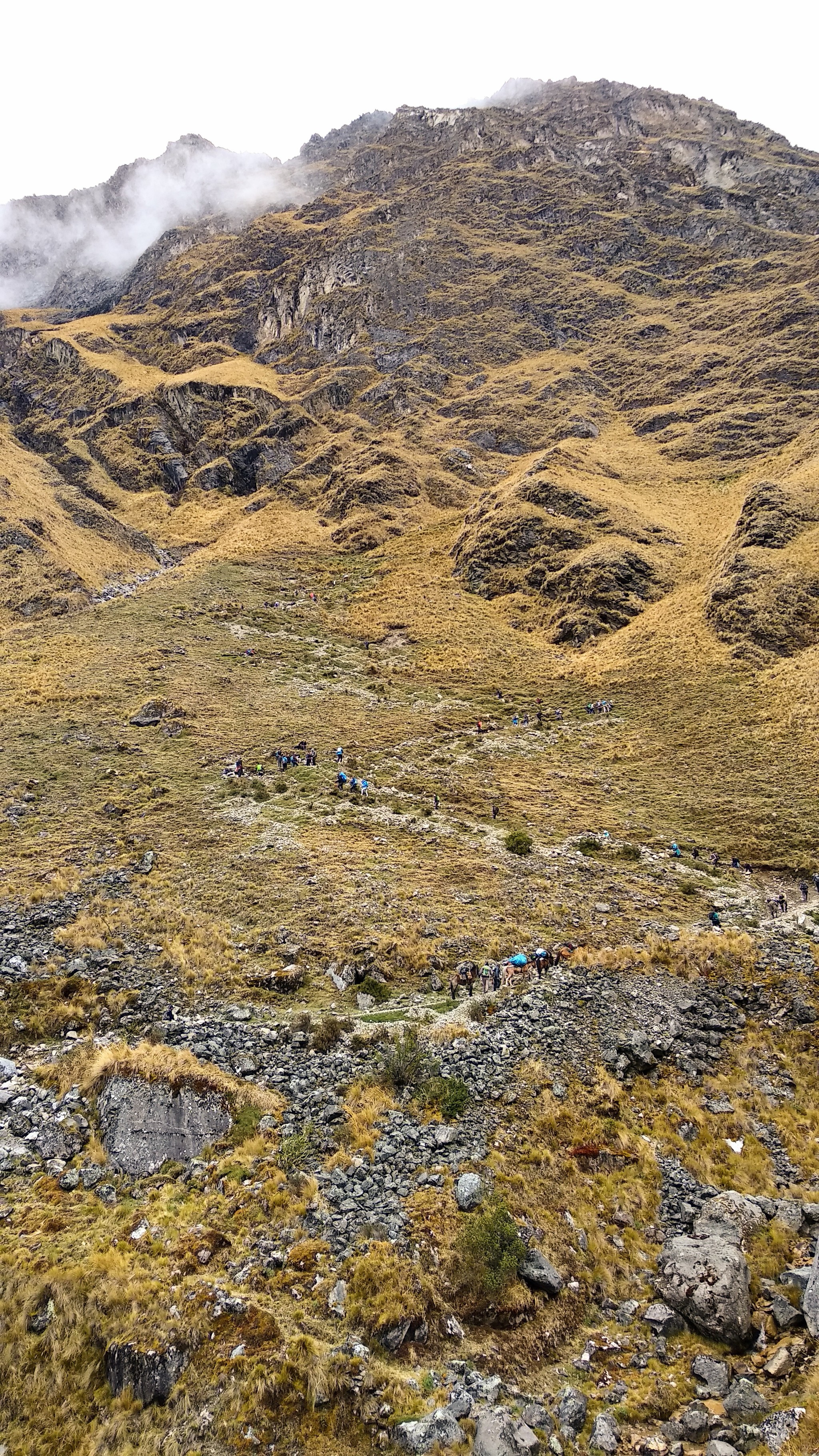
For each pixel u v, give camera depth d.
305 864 30.88
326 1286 12.70
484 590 83.25
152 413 132.88
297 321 165.75
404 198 187.00
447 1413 10.84
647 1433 11.00
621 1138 17.31
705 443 105.25
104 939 24.11
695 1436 10.82
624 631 68.69
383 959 24.11
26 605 79.12
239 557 93.94
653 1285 13.86
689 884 32.53
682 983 23.92
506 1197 14.84
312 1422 10.82
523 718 56.53
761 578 62.91
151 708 50.41
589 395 130.62
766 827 38.25
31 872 29.02
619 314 151.62
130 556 100.38
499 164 193.88
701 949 25.55
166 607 77.31
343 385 140.25
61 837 32.75
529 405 130.25
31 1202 13.85
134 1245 13.09
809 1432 10.48
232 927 25.64
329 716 54.44
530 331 152.25
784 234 156.88
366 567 93.69
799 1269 13.80
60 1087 17.08
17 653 63.00
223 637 70.69
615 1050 20.11
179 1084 16.45
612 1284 13.83
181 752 44.72
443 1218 14.12
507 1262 13.19
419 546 97.38
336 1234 13.72
